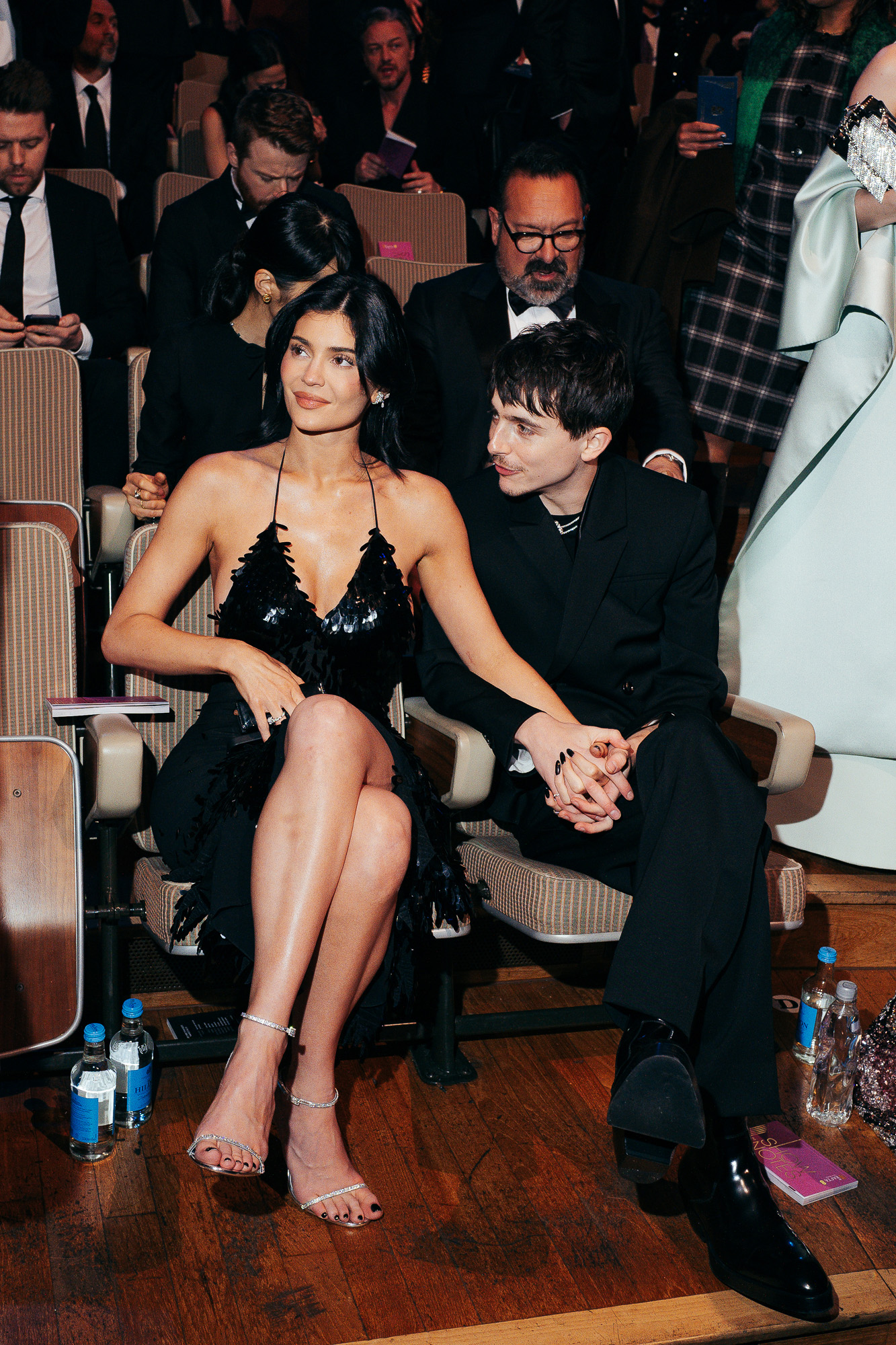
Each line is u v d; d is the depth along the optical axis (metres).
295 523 1.88
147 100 4.46
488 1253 1.64
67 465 2.73
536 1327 1.52
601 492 1.99
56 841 1.80
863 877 2.59
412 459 2.02
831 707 2.40
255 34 3.98
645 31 4.91
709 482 3.11
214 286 2.38
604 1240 1.68
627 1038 1.60
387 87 4.32
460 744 1.85
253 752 1.72
